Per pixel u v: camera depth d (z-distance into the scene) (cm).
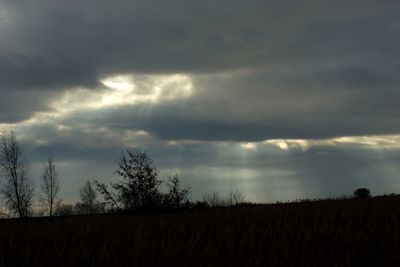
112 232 1415
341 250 920
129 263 890
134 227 1581
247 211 2050
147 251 942
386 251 915
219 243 980
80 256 969
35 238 1332
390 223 1223
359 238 999
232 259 867
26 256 972
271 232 1106
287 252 873
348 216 1410
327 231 1112
